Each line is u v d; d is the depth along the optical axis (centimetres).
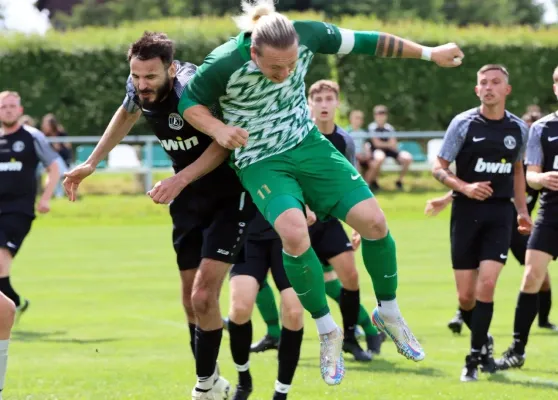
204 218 1323
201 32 5484
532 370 1592
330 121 1666
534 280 1592
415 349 1223
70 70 5378
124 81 5406
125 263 3162
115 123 1347
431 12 11662
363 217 1164
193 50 5456
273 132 1173
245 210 1288
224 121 1188
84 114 5400
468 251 1645
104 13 13300
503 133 1623
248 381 1387
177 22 5653
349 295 1678
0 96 2025
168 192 1177
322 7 10544
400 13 10906
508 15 13425
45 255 3391
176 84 1220
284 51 1098
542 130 1616
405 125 5547
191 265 1362
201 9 11325
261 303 1742
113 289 2612
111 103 5406
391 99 5509
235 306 1380
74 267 3072
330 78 5478
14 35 5394
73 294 2528
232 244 1286
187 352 1788
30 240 3894
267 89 1155
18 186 2023
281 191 1160
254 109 1165
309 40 1181
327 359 1173
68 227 4394
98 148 1354
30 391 1451
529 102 5631
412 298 2375
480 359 1577
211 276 1281
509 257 3188
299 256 1146
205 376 1316
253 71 1138
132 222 4538
